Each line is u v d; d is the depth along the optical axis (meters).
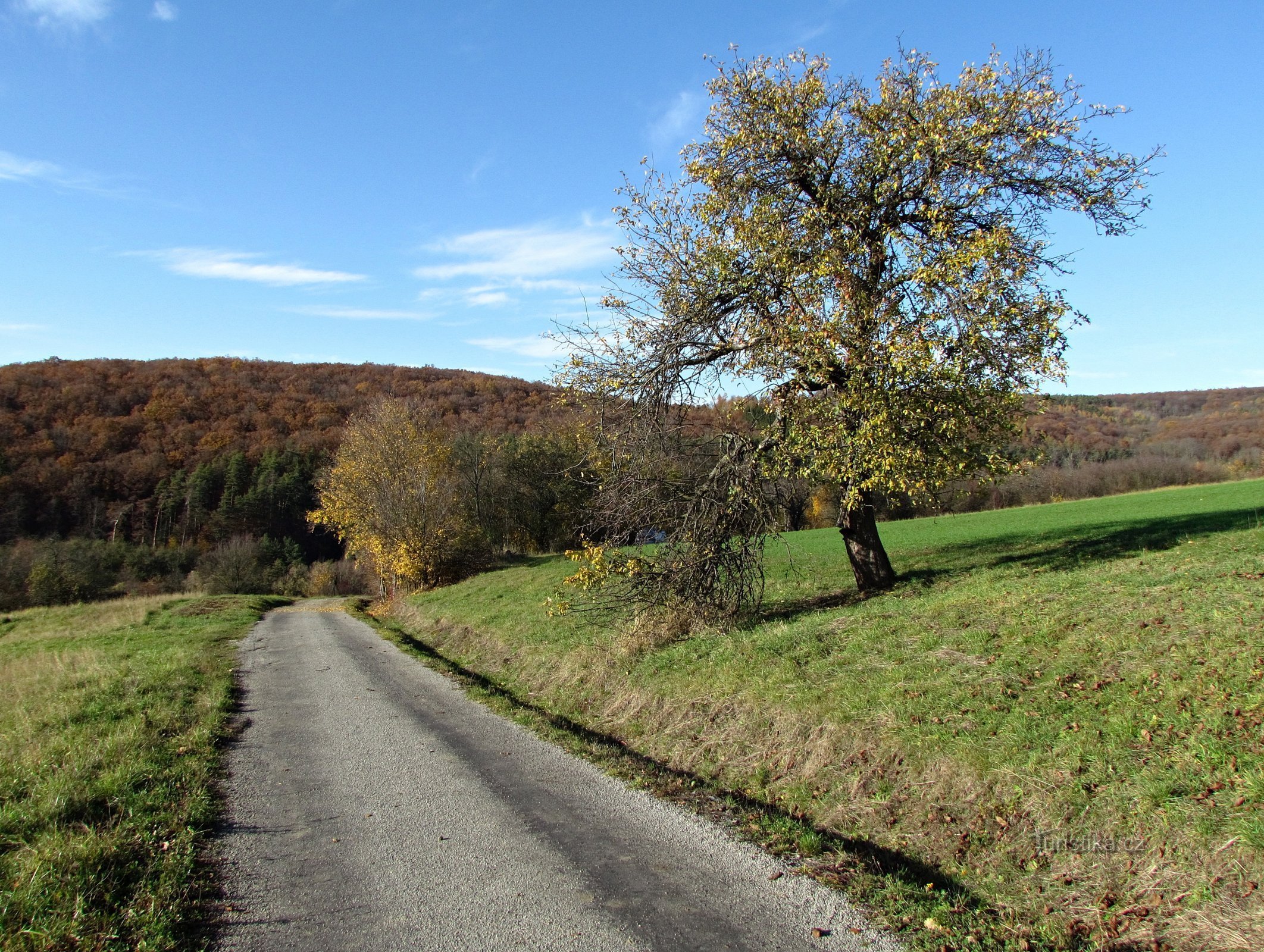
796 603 15.23
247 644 22.66
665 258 13.15
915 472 11.23
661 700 11.03
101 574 56.22
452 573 37.97
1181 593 9.10
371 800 7.66
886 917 4.94
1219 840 4.98
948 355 10.45
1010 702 7.54
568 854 6.09
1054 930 4.79
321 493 44.69
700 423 14.24
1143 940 4.59
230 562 62.06
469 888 5.46
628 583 13.94
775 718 9.03
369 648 21.19
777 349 11.67
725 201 12.52
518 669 15.77
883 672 9.14
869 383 11.06
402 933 4.80
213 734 10.55
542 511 60.53
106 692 13.48
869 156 12.27
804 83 12.46
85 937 4.65
